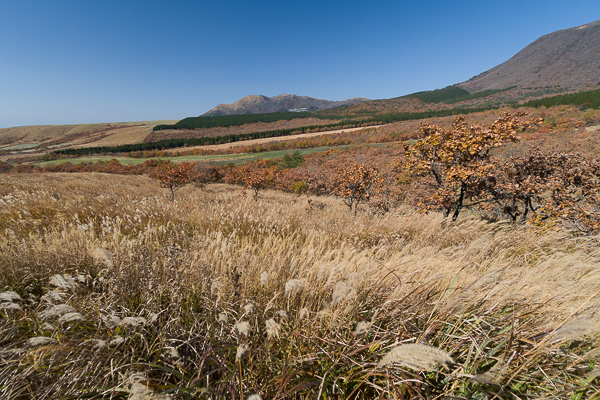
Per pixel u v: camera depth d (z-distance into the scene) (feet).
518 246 16.20
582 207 22.41
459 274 8.35
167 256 9.41
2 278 8.30
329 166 181.16
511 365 4.92
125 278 8.06
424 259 9.94
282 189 148.15
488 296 6.86
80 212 19.45
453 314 6.27
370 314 6.84
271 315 7.17
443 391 4.99
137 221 18.17
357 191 48.37
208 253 10.48
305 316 6.43
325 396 4.97
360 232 18.97
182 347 6.24
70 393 4.85
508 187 25.59
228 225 17.84
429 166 28.68
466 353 5.62
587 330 4.79
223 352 5.95
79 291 7.91
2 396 4.79
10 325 6.17
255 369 5.66
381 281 7.75
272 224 18.03
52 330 6.24
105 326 6.28
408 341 5.83
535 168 28.32
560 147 95.66
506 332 5.92
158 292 7.63
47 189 33.47
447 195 27.12
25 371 5.05
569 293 6.89
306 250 11.26
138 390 4.02
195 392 4.81
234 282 7.54
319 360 5.61
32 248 10.69
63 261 9.77
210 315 6.91
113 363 5.41
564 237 17.17
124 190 45.98
